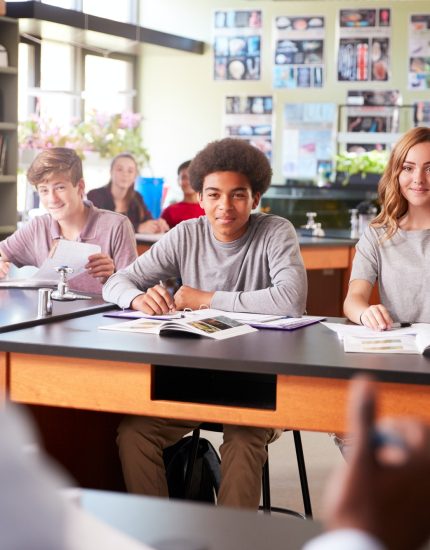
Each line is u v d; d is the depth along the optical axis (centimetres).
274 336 239
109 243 351
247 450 230
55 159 340
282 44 883
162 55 893
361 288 285
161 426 248
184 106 901
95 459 280
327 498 64
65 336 233
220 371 254
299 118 886
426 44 858
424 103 862
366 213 618
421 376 197
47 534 59
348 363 204
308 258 570
